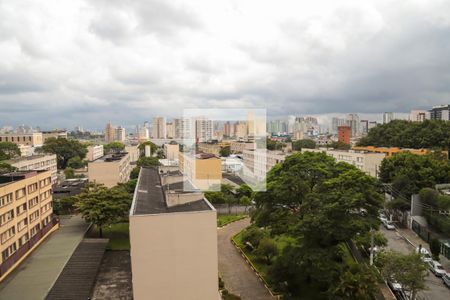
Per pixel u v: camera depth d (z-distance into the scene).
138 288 23.12
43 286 29.27
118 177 66.94
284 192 33.84
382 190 54.88
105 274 34.53
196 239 23.80
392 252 30.83
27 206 39.56
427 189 47.03
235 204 59.16
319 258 27.52
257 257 37.97
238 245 42.91
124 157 78.94
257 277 33.97
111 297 29.80
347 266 28.77
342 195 28.33
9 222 35.00
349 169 37.88
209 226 23.97
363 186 31.06
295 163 38.91
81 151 118.94
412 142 82.81
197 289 23.91
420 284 27.58
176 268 23.58
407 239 44.41
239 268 36.25
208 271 24.02
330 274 27.27
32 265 33.84
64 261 34.69
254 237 40.41
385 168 57.59
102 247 39.22
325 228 27.25
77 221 51.03
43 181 44.91
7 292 28.33
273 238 40.22
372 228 29.88
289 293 30.36
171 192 28.00
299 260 28.67
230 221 53.97
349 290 24.86
